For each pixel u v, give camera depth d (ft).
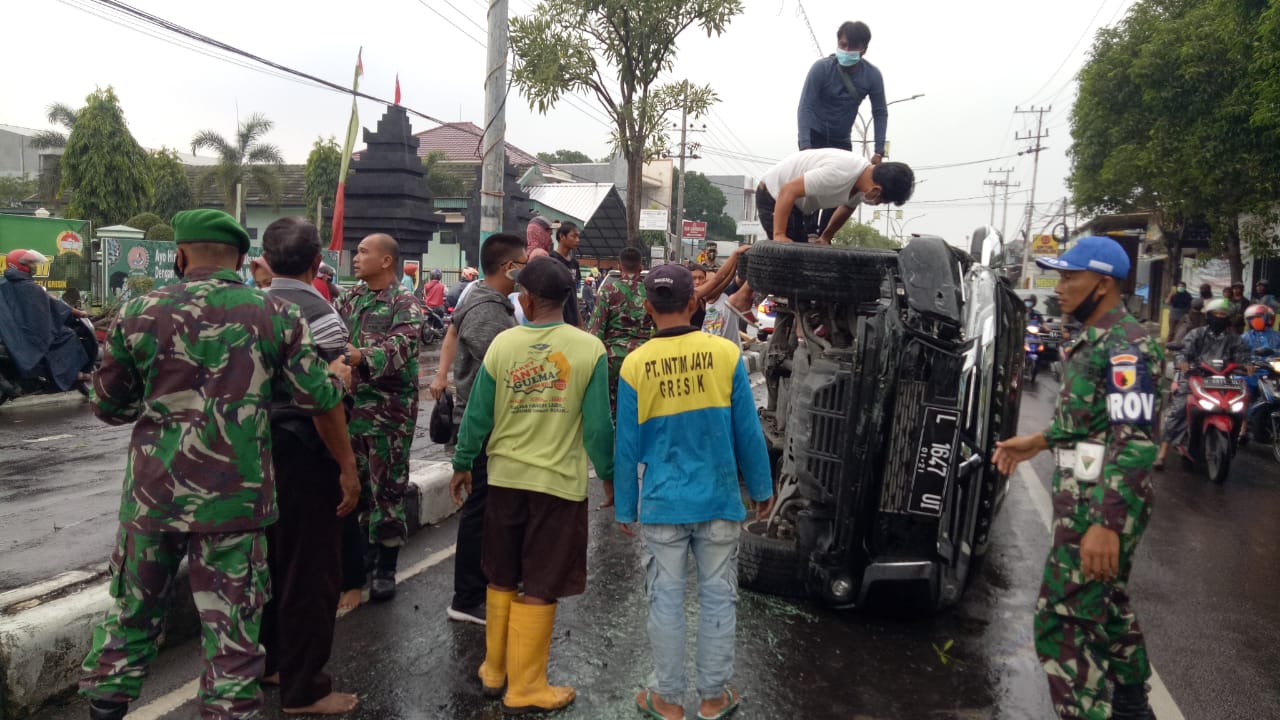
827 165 15.81
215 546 9.43
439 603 15.17
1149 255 102.58
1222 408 26.81
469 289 15.24
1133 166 63.41
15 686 10.91
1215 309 28.60
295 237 11.98
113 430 30.86
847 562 14.20
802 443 14.75
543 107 41.60
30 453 26.94
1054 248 98.89
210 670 9.41
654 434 11.28
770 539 15.71
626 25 40.06
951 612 15.49
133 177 99.55
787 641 13.97
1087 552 9.45
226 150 115.65
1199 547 20.07
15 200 144.56
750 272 14.76
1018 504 23.71
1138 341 9.52
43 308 35.27
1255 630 15.15
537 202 107.45
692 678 12.77
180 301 9.32
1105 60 65.51
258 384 9.61
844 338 14.92
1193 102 56.70
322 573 11.28
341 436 10.85
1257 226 57.36
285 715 11.43
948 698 12.26
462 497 12.65
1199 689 12.89
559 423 11.70
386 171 66.39
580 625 14.38
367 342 14.96
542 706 11.53
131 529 9.33
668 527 11.22
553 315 11.94
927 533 14.28
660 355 11.24
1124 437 9.41
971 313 16.60
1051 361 62.44
